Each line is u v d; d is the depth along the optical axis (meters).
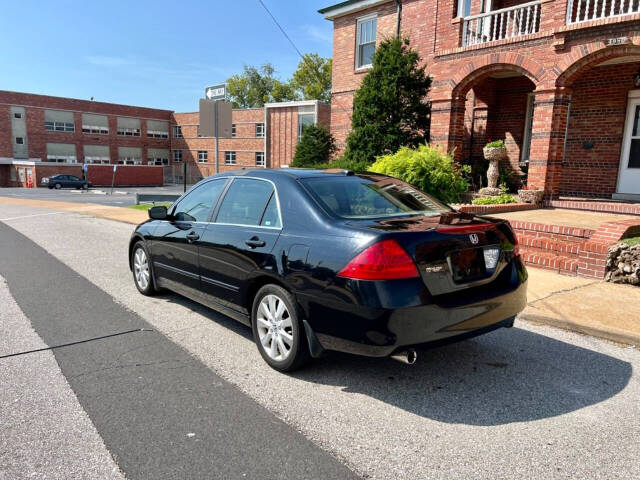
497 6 14.08
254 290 4.07
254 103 68.31
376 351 3.13
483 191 12.60
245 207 4.34
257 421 3.03
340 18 18.69
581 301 5.35
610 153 12.07
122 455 2.66
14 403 3.27
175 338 4.57
